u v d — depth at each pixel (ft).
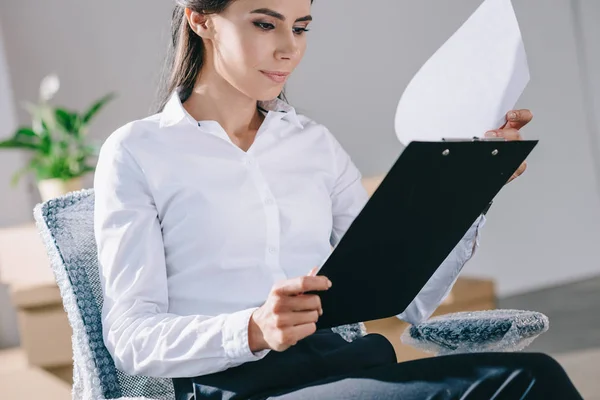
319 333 5.15
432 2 18.08
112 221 5.11
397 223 4.30
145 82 15.69
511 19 5.01
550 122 18.94
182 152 5.28
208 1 5.11
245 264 5.23
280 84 5.19
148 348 4.75
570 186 19.29
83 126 13.25
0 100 14.20
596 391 10.92
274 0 4.96
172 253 5.24
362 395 4.14
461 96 5.09
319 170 5.73
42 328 11.82
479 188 4.62
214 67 5.38
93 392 5.09
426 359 4.26
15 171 14.35
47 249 5.40
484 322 5.24
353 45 17.46
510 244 18.65
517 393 3.93
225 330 4.51
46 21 15.03
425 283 5.09
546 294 18.19
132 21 15.56
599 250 19.69
